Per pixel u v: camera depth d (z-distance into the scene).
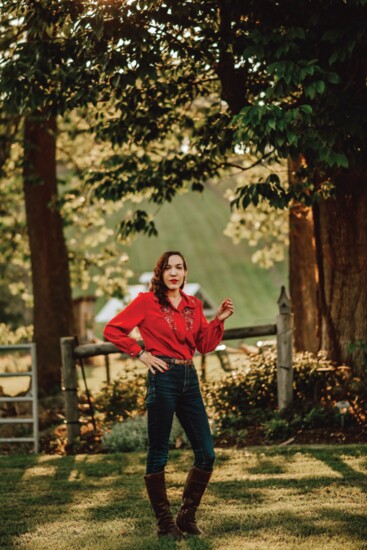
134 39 7.24
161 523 4.71
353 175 9.20
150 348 4.68
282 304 9.07
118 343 4.64
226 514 5.18
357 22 6.76
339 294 9.58
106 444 8.65
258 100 8.70
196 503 4.75
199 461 4.72
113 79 7.38
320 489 5.81
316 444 7.92
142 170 9.86
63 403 12.80
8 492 6.41
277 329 9.05
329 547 4.30
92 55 7.55
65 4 7.39
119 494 6.11
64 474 7.13
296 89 8.09
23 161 13.73
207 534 4.70
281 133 6.73
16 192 16.69
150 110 9.31
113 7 7.02
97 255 17.11
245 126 6.80
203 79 9.49
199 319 4.78
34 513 5.59
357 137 7.55
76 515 5.45
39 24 7.57
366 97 7.59
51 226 14.12
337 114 7.10
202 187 9.95
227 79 8.67
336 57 6.86
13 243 17.00
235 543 4.47
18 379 19.61
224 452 7.65
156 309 4.68
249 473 6.60
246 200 7.74
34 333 14.06
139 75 7.40
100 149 14.77
